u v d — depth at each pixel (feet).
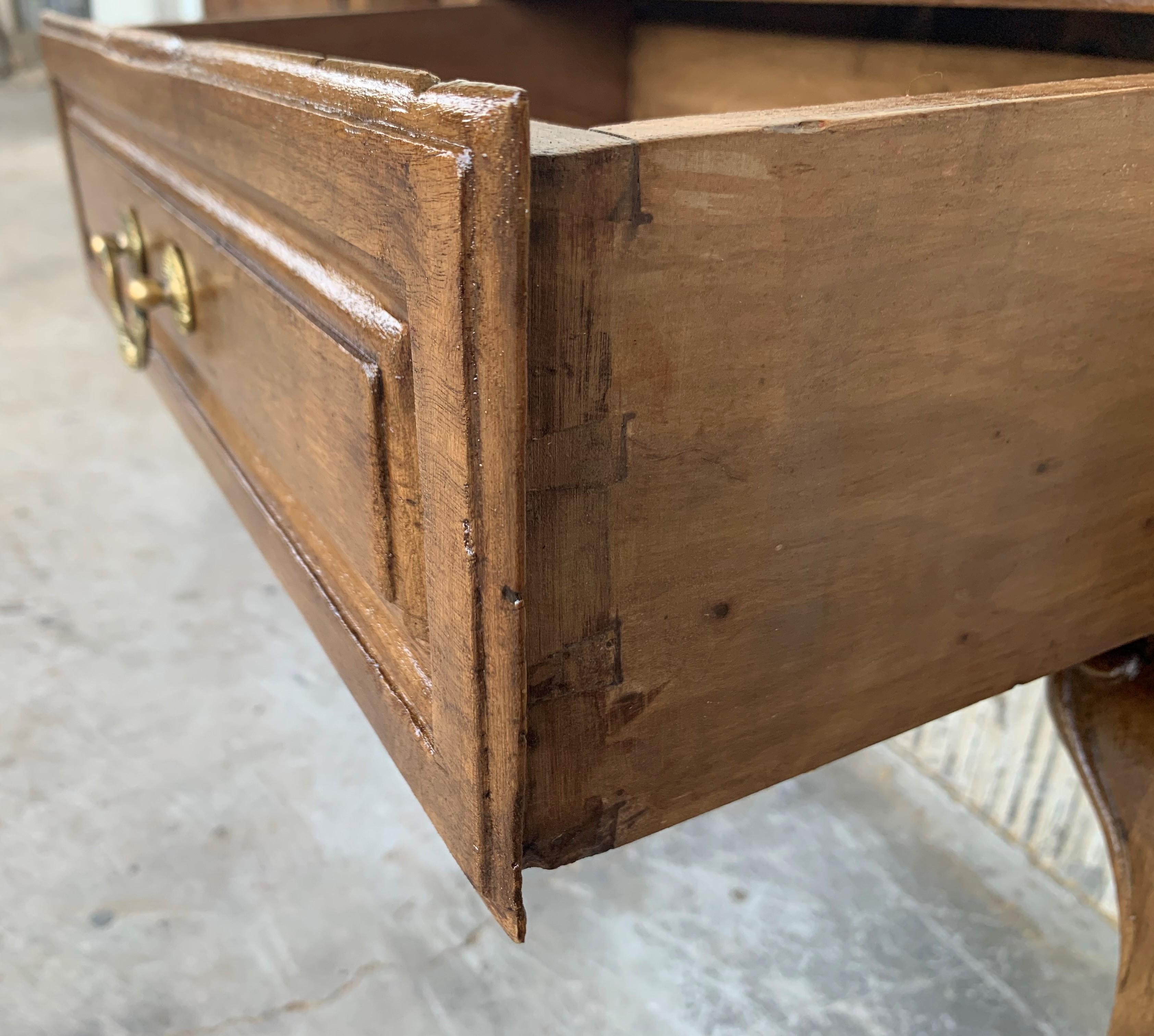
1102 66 1.75
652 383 1.00
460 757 1.12
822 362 1.10
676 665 1.19
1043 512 1.41
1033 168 1.13
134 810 3.56
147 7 14.06
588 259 0.90
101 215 2.77
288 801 3.62
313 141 1.13
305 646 4.42
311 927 3.15
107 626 4.51
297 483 1.58
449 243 0.86
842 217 1.03
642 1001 2.93
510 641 0.98
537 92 3.25
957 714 3.65
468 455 0.93
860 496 1.22
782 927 3.19
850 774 3.89
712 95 2.96
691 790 1.29
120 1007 2.87
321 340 1.27
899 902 3.29
